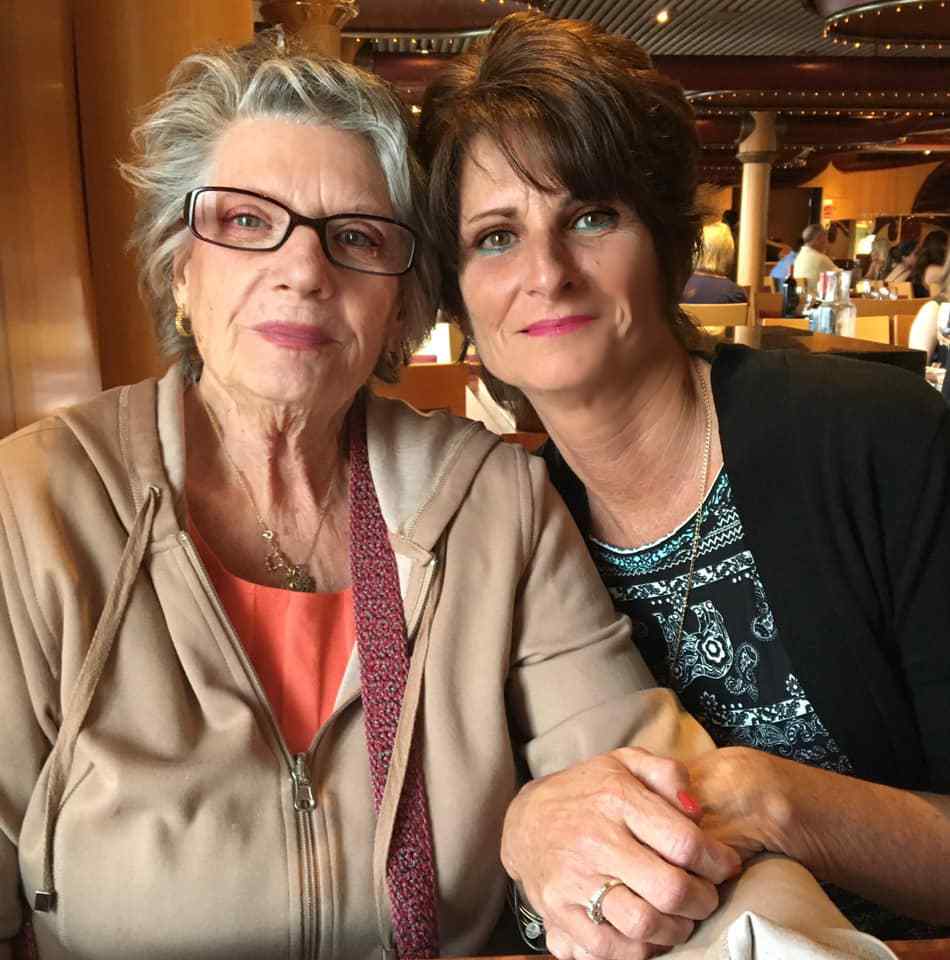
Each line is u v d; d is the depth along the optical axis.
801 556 1.09
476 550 1.07
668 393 1.17
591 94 1.02
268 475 1.06
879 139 9.35
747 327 3.32
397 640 1.01
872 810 0.91
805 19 7.73
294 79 0.96
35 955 0.93
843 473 1.08
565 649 1.07
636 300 1.10
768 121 8.03
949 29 3.51
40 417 1.48
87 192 1.57
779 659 1.13
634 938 0.77
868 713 1.09
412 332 1.16
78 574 0.90
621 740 1.02
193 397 1.09
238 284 0.96
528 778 1.12
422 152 1.11
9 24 1.37
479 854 0.98
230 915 0.89
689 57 7.06
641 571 1.21
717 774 0.89
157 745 0.89
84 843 0.88
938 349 4.06
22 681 0.89
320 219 0.97
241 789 0.91
